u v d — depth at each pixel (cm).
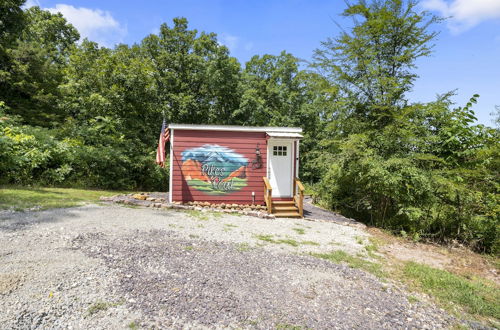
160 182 1620
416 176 848
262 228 782
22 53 1481
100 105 1572
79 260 429
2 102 1227
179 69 2275
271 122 2284
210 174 1054
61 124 1508
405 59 1017
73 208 768
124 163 1454
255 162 1077
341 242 713
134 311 318
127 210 824
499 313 407
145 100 1759
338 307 377
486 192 866
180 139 1041
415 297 434
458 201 873
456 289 475
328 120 1197
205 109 2298
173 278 405
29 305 303
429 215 902
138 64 1744
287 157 1091
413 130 958
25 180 1076
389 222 959
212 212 936
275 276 454
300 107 2341
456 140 910
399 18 1002
